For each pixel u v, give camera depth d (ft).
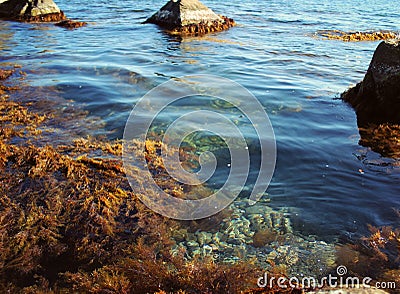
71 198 4.44
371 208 4.39
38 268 3.60
